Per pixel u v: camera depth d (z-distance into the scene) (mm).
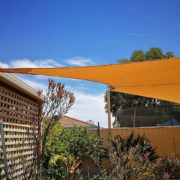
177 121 18906
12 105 8969
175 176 12336
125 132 17859
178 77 6988
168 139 17500
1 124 7121
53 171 9344
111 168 8648
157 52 32312
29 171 7238
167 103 28125
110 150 9508
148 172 9062
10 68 6328
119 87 8102
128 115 20141
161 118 19297
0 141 7844
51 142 9523
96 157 11070
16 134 9312
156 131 17750
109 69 6508
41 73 6758
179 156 16516
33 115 11203
